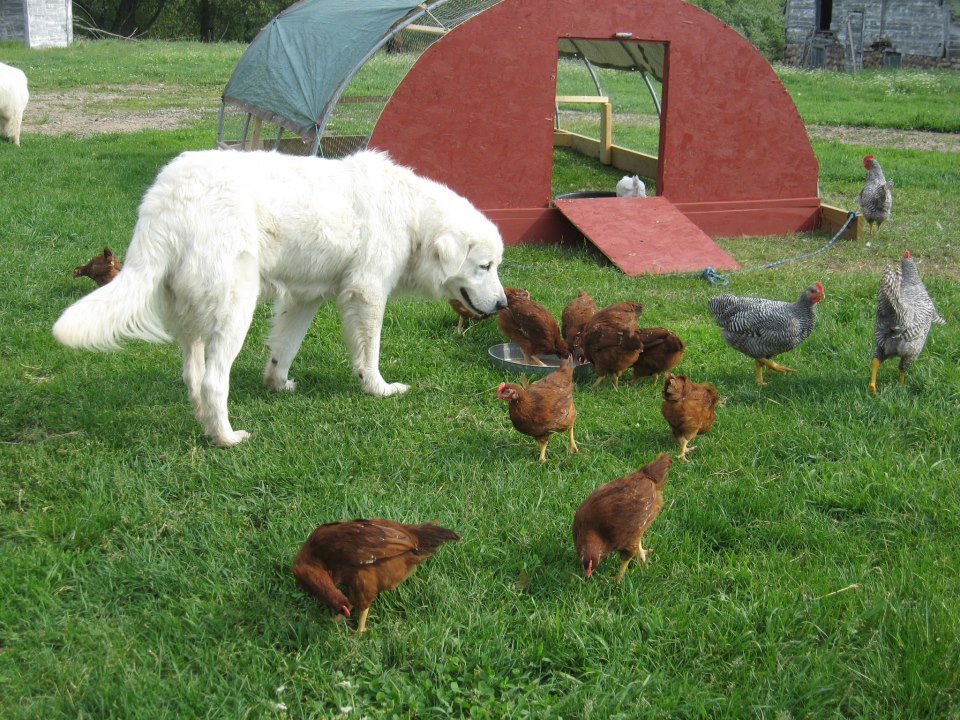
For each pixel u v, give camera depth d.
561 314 4.51
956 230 6.09
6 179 6.71
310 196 3.57
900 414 3.59
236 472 3.26
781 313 3.78
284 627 2.71
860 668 2.60
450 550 2.93
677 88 5.80
